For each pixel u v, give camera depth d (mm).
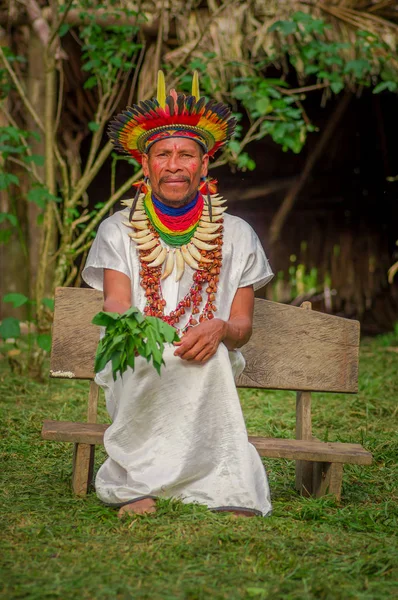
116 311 3141
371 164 9867
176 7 6629
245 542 2715
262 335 3652
